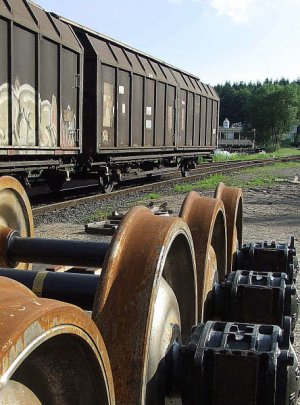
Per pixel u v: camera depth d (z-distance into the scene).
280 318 3.81
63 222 12.45
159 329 2.69
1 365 1.36
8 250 3.73
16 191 4.16
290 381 2.65
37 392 1.93
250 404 2.65
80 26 16.58
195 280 3.34
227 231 5.13
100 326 2.38
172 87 23.95
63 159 16.27
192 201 4.02
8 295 1.67
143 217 2.75
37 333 1.52
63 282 3.04
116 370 2.34
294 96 124.81
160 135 22.64
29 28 12.93
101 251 3.65
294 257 5.29
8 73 12.20
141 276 2.46
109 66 17.78
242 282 3.97
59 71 14.66
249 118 130.38
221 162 39.25
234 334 2.81
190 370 2.72
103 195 16.92
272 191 20.48
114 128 18.34
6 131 12.15
